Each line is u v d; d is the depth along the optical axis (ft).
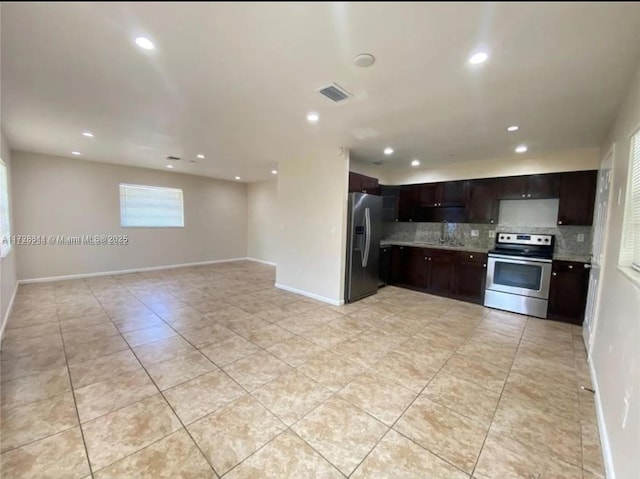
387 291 17.17
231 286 17.61
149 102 8.57
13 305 13.07
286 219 16.71
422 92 7.54
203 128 10.93
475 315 13.12
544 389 7.48
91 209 18.54
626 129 7.06
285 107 8.71
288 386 7.39
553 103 7.98
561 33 5.07
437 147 13.00
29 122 10.53
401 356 9.11
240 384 7.43
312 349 9.46
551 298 12.59
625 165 6.98
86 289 15.96
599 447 5.59
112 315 12.17
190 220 23.61
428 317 12.74
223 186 25.70
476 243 16.65
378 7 4.53
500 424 6.16
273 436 5.70
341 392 7.18
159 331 10.66
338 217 14.05
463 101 8.02
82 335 10.18
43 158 16.63
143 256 21.16
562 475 4.94
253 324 11.54
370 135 11.36
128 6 4.65
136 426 5.88
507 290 13.66
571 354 9.43
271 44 5.63
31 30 5.31
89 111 9.36
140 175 20.51
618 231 7.18
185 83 7.37
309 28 5.12
